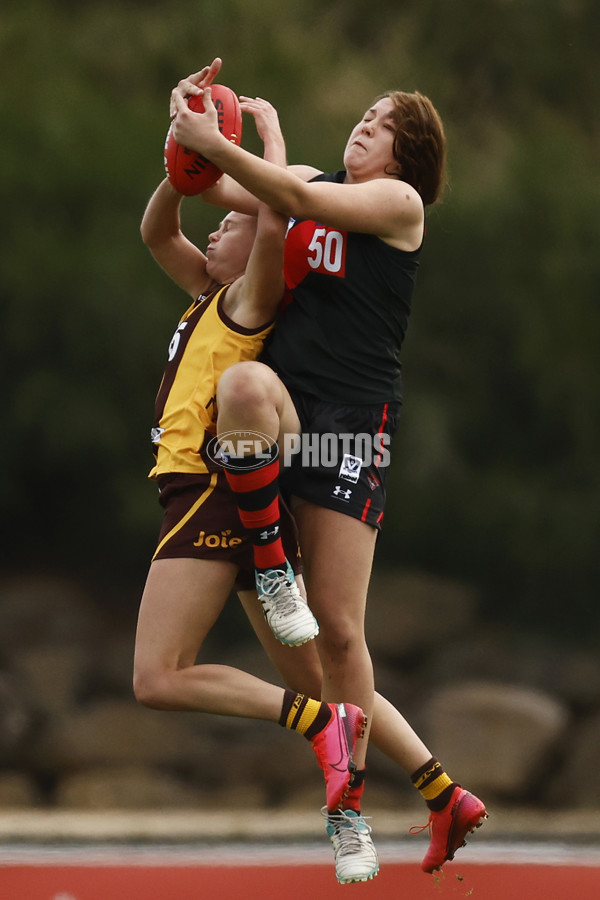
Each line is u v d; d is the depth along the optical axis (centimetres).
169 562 1311
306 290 1366
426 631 5556
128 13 6194
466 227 5716
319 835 2309
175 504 1336
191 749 4756
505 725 4488
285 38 6150
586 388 5656
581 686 5159
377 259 1352
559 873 1800
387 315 1377
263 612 1430
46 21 6106
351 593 1342
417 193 1365
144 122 5731
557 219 5681
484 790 4416
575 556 5706
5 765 4738
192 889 1650
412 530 5822
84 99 5731
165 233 1481
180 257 1499
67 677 5153
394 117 1395
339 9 6444
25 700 4997
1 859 1992
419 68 6209
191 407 1343
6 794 4434
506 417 5950
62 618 5541
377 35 6438
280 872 1797
